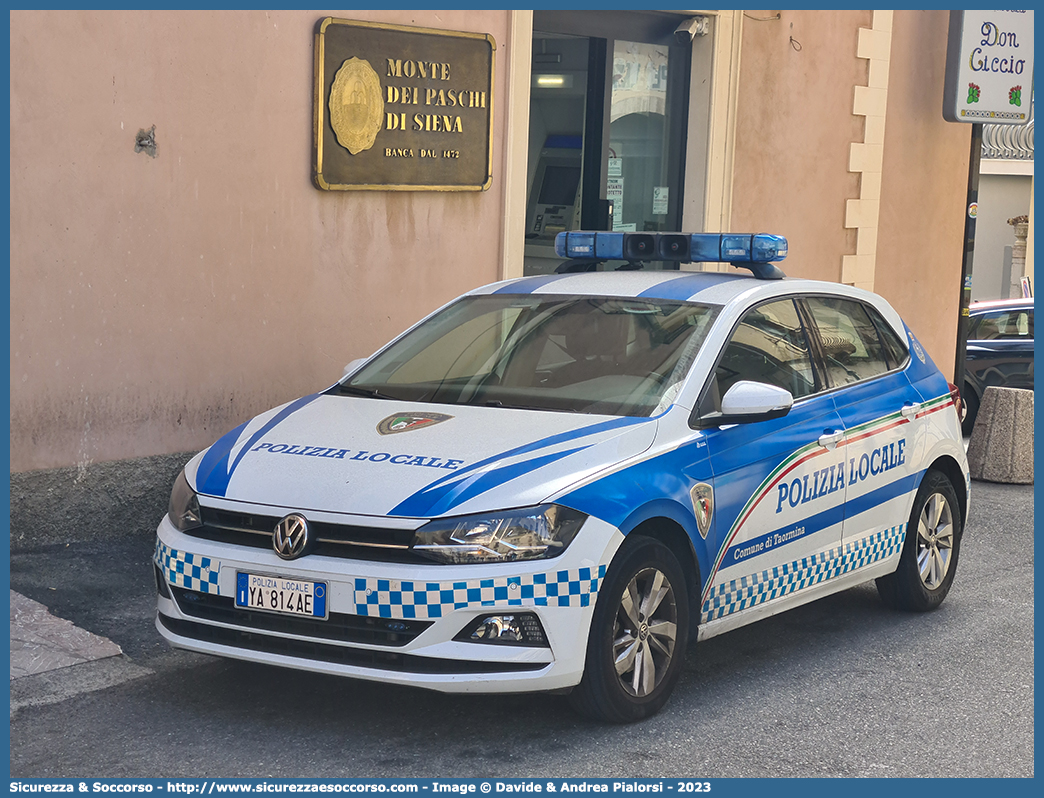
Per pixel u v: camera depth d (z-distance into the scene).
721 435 5.16
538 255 10.41
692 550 4.93
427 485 4.45
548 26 10.03
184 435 7.47
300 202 7.93
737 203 11.40
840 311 6.29
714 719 4.95
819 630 6.29
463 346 5.78
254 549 4.48
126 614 5.93
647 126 11.07
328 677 5.19
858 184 12.46
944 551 6.77
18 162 6.58
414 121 8.49
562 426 4.93
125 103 7.00
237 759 4.38
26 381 6.71
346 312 8.29
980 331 12.44
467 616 4.27
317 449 4.83
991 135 24.31
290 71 7.78
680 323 5.51
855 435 5.92
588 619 4.45
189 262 7.39
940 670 5.73
